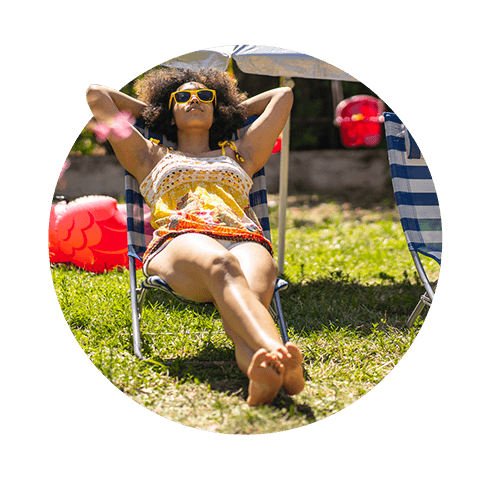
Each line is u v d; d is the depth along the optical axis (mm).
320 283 4988
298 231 7641
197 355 3434
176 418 2740
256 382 2564
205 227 3209
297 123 10680
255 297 2762
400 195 4004
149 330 3727
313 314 4168
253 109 4047
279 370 2529
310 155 10398
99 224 5000
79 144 9281
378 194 10297
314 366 3332
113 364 3150
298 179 10391
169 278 3031
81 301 4152
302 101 10672
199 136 3863
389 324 4016
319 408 2826
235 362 3303
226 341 3635
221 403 2846
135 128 3893
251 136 3891
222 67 4359
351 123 5660
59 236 4965
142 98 4055
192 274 2902
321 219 8492
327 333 3764
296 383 2684
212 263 2787
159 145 3807
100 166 9336
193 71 4027
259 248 3168
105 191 9375
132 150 3709
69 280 4605
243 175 3668
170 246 3105
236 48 4352
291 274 5285
